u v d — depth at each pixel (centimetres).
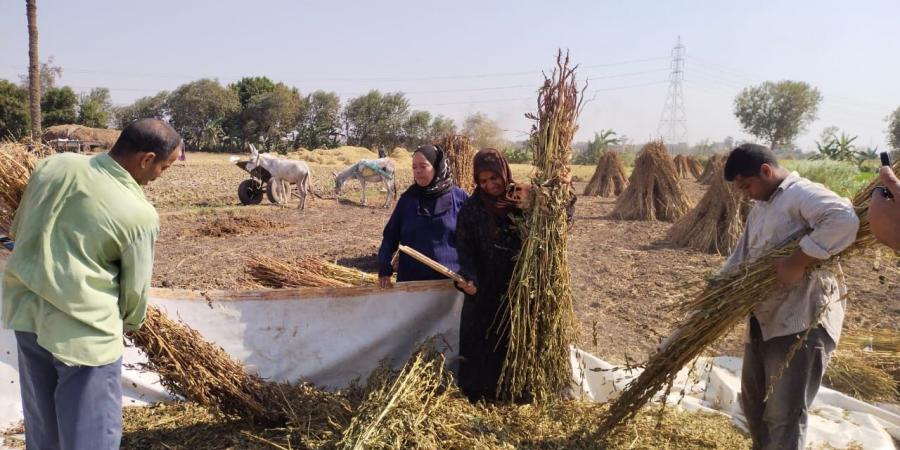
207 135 7919
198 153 7381
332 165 4044
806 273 304
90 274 267
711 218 1120
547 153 363
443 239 457
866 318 661
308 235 1307
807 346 313
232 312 422
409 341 445
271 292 425
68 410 274
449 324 451
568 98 364
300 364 429
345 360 434
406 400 343
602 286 830
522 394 401
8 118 5281
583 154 5991
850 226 280
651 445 365
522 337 382
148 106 8169
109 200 266
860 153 5806
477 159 378
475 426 351
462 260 400
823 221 287
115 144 281
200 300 417
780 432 324
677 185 1583
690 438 375
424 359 396
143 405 416
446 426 340
